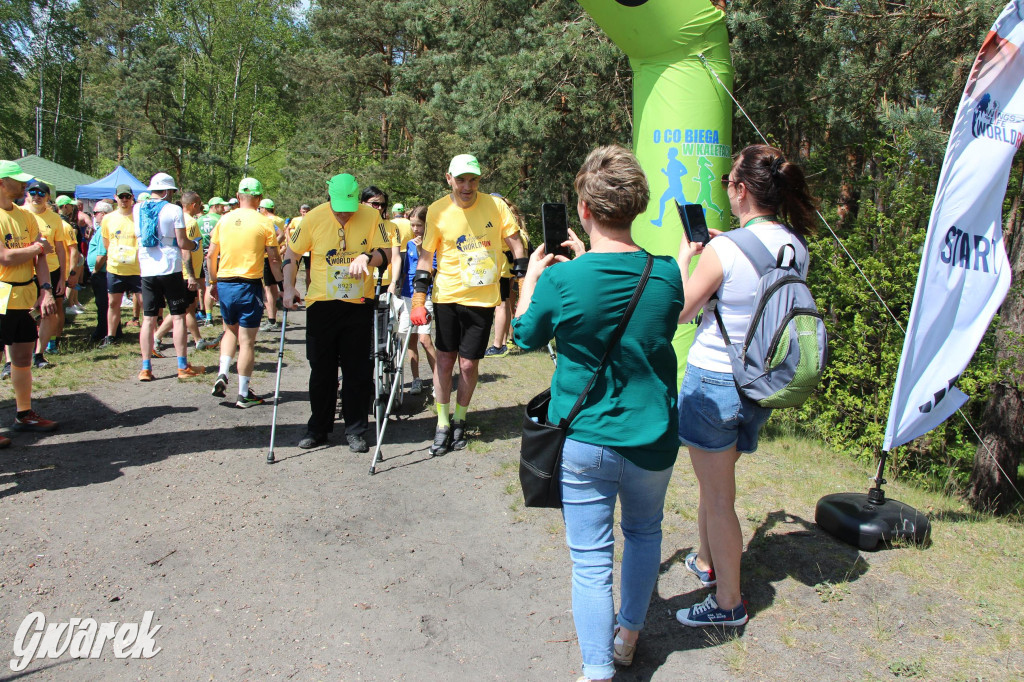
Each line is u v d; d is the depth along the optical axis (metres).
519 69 10.92
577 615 2.45
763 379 2.64
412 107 23.22
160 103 43.03
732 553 2.93
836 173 9.10
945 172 3.59
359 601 3.28
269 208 11.59
